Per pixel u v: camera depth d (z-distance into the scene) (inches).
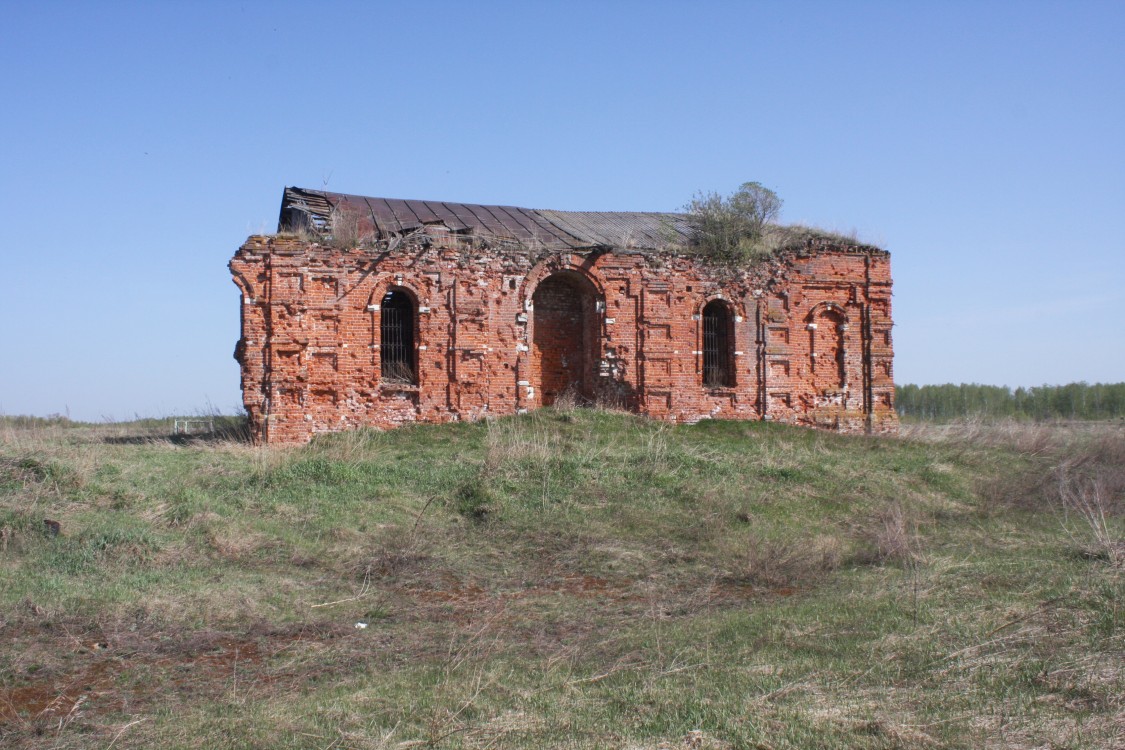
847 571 545.0
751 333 1072.2
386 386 948.6
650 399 1029.2
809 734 276.8
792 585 523.2
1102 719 283.0
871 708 297.1
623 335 1027.9
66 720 315.3
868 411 1101.7
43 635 404.2
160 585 477.4
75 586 464.1
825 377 1095.0
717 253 1065.5
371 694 335.0
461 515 670.5
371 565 548.7
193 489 666.2
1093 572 464.4
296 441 919.7
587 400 1045.8
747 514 692.1
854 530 690.8
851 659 354.6
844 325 1100.5
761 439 962.1
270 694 343.9
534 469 749.9
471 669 364.2
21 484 629.9
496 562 578.9
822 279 1096.8
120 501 619.8
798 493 763.4
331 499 682.2
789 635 393.1
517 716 304.7
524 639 418.3
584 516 674.8
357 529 624.4
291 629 430.9
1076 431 1232.2
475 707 315.3
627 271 1030.4
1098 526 582.9
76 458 687.1
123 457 761.6
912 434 1063.0
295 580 514.9
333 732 295.4
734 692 320.5
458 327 970.7
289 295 924.6
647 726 292.2
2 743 296.5
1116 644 350.9
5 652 379.9
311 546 579.5
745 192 1149.1
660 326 1038.4
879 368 1107.3
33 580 470.9
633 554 589.0
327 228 991.6
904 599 444.1
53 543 532.1
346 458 782.5
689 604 480.7
